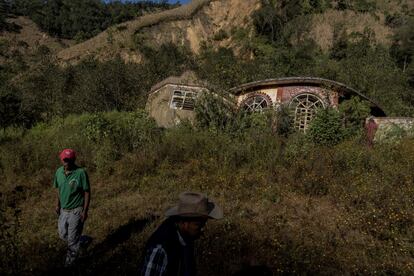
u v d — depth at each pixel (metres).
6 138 14.99
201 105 15.92
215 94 16.70
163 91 21.09
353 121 16.19
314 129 14.44
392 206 8.12
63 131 15.95
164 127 17.95
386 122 16.08
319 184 9.88
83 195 6.16
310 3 75.62
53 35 114.19
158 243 2.80
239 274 5.30
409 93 35.91
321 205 8.95
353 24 70.06
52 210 8.69
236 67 22.50
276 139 13.36
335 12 72.94
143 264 2.79
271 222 7.77
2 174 11.38
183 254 2.88
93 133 14.20
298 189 9.89
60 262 6.03
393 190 8.98
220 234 7.04
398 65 55.47
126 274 5.60
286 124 15.53
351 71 39.56
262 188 9.73
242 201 9.11
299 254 6.25
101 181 10.93
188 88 20.36
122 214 8.17
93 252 6.35
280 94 19.84
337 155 11.60
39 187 10.48
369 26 68.94
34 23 115.88
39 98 26.27
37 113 23.38
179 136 13.80
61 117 22.11
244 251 6.46
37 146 13.27
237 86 20.06
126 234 7.13
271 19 71.88
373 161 11.31
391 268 6.00
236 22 79.12
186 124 15.83
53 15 119.00
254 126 14.66
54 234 7.15
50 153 12.83
